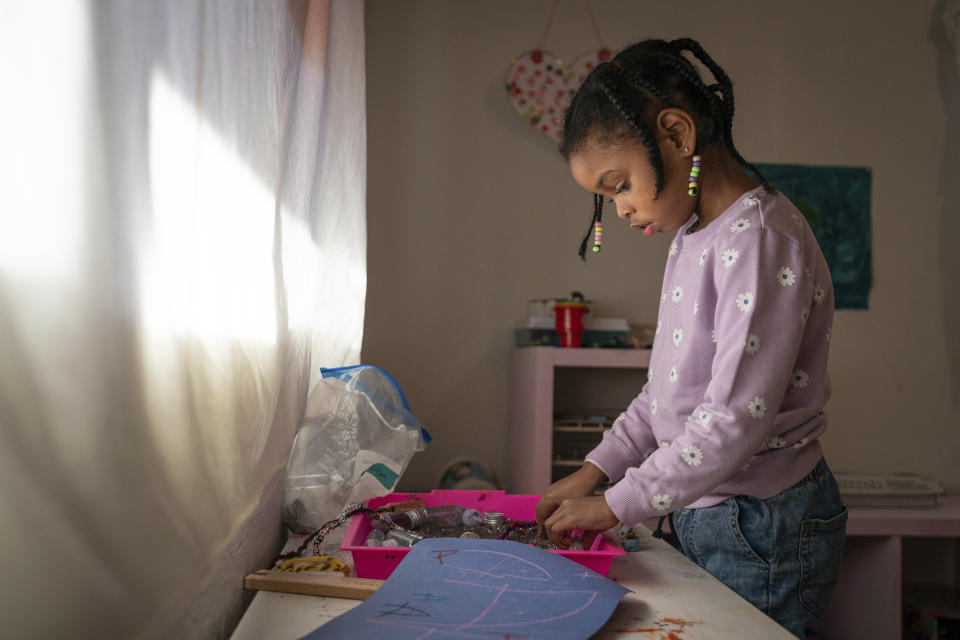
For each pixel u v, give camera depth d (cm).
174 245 50
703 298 91
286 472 99
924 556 256
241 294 68
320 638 52
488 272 255
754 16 264
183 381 51
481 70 257
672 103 87
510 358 255
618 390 258
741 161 93
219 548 60
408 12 255
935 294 263
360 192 161
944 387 261
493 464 253
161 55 47
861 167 263
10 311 34
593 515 80
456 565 68
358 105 160
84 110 39
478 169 256
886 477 226
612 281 259
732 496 91
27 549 35
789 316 82
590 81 90
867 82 265
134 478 43
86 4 39
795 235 86
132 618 43
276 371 82
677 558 84
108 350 40
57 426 36
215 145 59
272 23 80
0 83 34
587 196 258
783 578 89
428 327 253
